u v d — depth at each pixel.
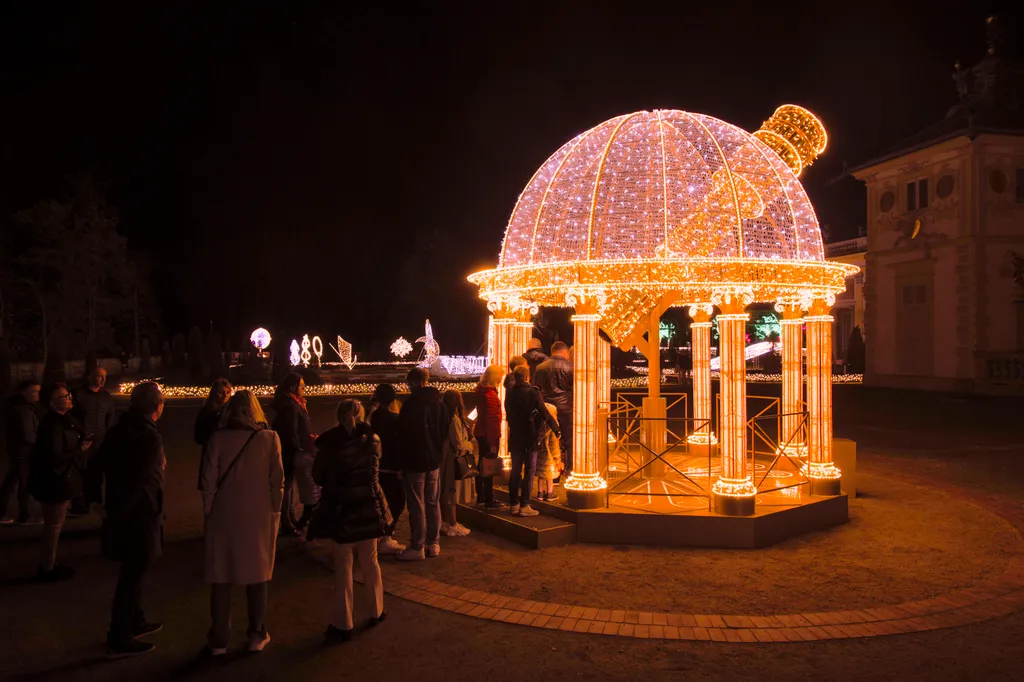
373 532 5.09
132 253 56.31
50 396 6.38
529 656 4.75
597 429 8.12
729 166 7.87
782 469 9.71
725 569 6.48
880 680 4.39
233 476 4.75
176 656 4.80
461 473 7.69
